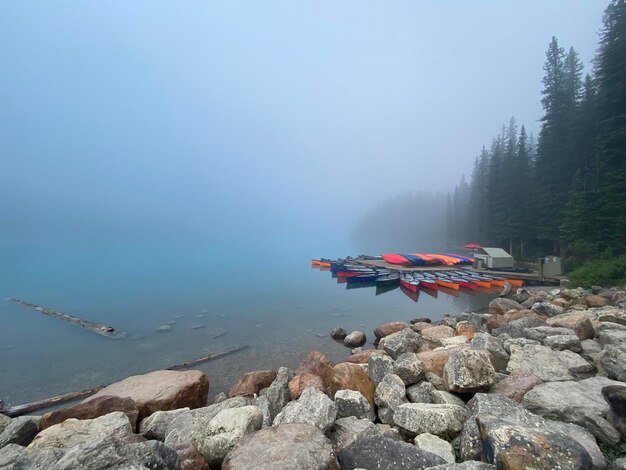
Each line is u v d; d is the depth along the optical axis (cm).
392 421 632
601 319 1098
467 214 7681
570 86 4150
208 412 618
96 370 1277
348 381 725
